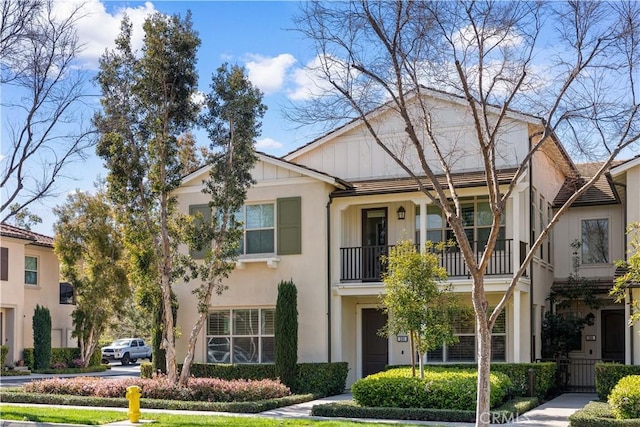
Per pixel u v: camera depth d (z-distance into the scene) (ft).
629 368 60.80
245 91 63.52
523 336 70.03
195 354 76.64
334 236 73.67
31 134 56.08
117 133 60.80
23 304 108.47
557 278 83.41
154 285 65.05
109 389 61.46
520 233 70.74
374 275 74.38
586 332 80.89
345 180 78.95
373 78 43.06
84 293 113.91
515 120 66.08
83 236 113.91
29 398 61.52
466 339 71.10
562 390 76.38
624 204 74.74
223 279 76.43
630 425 43.98
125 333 179.32
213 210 76.02
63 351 115.55
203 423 46.83
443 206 39.29
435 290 56.70
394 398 53.52
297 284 73.56
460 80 42.78
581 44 42.32
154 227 62.39
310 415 53.57
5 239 104.94
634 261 49.14
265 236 75.77
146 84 61.31
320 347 72.08
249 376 71.56
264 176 75.82
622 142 40.68
